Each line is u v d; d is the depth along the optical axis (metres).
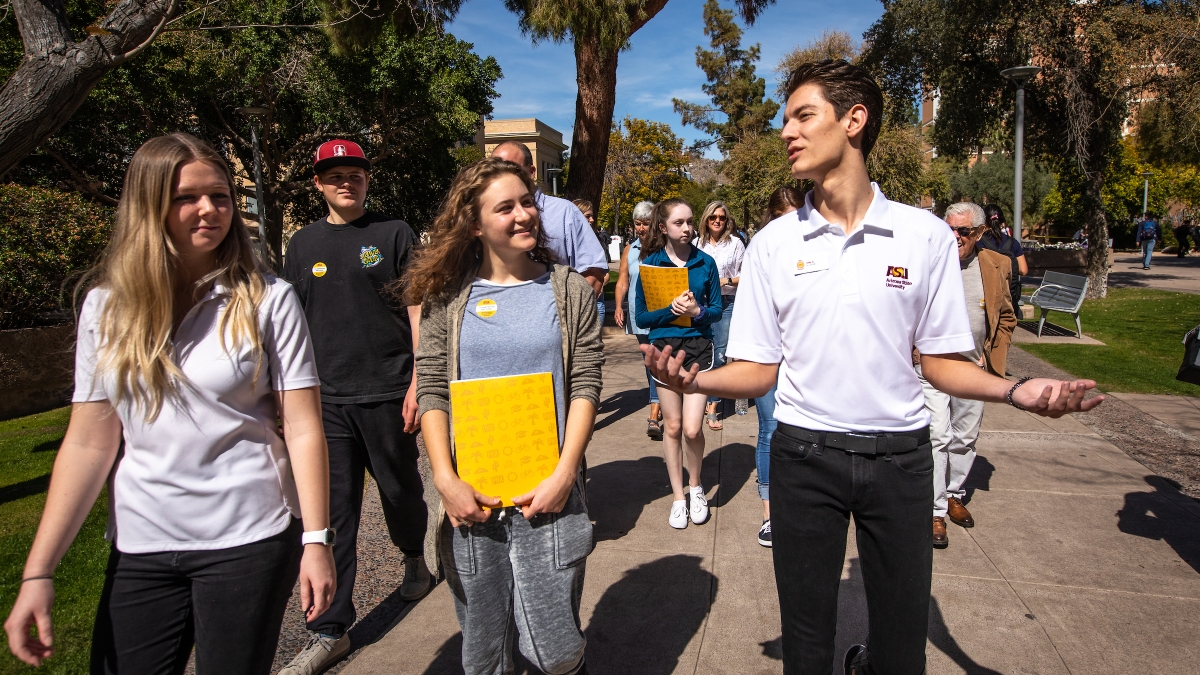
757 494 4.49
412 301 2.16
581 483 2.12
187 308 1.72
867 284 1.79
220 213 1.68
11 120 4.35
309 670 2.69
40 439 6.62
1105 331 11.05
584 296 2.13
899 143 19.70
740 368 1.98
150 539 1.65
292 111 17.66
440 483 1.96
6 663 2.80
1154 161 20.42
